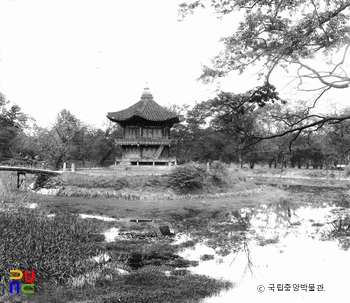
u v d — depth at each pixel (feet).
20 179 150.10
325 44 40.75
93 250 50.34
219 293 36.81
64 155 184.14
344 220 80.28
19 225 54.34
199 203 114.52
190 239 61.93
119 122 180.24
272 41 42.16
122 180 129.29
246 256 50.57
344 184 191.31
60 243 47.29
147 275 41.93
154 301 34.68
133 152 180.45
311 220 82.17
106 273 42.16
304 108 53.11
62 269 40.32
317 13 37.86
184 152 226.99
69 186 131.13
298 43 39.68
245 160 240.32
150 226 74.84
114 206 105.19
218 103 48.55
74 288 37.17
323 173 227.61
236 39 42.86
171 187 127.75
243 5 40.68
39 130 196.54
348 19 38.78
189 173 128.88
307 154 245.65
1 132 224.53
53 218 72.08
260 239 61.67
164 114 179.01
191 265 46.55
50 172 139.85
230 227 74.02
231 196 131.34
